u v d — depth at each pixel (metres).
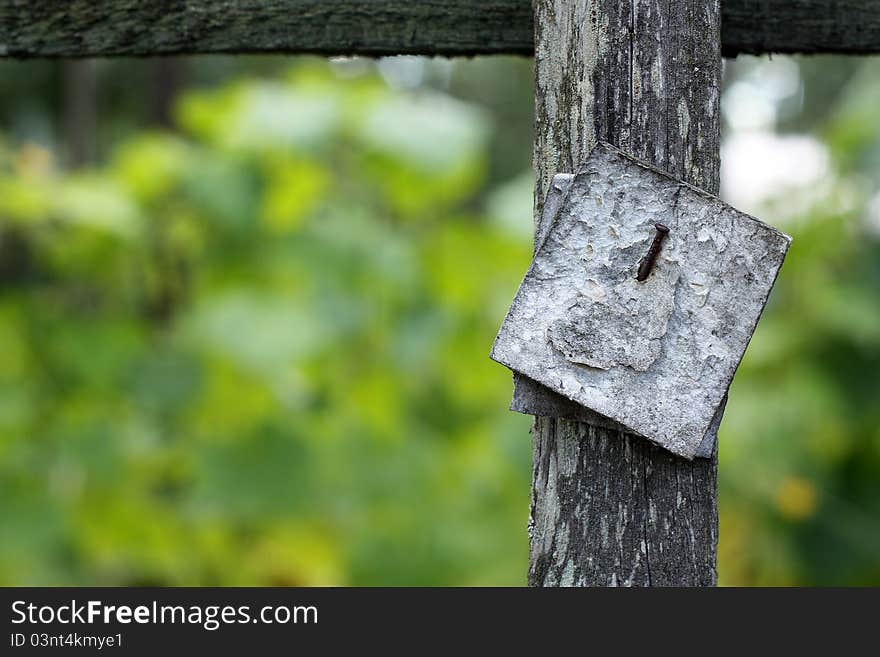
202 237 2.64
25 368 2.55
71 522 2.50
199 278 2.68
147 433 2.61
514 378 0.94
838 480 2.75
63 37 1.16
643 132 0.94
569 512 0.95
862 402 2.63
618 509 0.94
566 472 0.95
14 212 2.39
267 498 2.52
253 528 2.76
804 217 2.71
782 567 2.68
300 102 2.60
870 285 2.66
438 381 2.83
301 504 2.54
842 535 2.67
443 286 2.68
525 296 0.91
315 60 4.53
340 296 2.62
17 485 2.46
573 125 0.96
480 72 6.25
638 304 0.90
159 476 2.69
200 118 2.69
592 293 0.90
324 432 2.65
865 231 2.74
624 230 0.90
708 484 0.94
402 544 2.59
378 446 2.63
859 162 2.72
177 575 2.72
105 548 2.60
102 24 1.16
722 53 1.16
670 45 0.94
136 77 4.49
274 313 2.53
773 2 1.13
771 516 2.67
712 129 0.95
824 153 2.79
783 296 2.75
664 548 0.94
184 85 3.33
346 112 2.57
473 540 2.62
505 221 2.68
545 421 0.97
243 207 2.56
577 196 0.91
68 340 2.52
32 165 2.53
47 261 2.67
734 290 0.89
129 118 4.53
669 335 0.90
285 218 2.58
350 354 2.71
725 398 0.92
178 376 2.55
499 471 2.69
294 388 2.71
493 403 2.80
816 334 2.65
